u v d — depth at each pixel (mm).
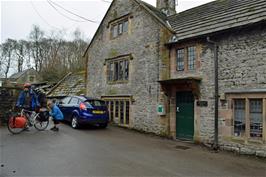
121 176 5891
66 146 8820
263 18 8758
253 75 9047
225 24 10125
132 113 14172
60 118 12133
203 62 10828
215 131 10000
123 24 15602
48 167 6363
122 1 15773
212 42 10375
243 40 9484
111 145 9445
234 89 9586
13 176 5625
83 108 12820
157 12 15281
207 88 10562
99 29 17812
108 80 16547
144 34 13820
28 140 9523
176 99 12055
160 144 10242
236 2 11406
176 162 7422
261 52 8891
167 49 12477
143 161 7344
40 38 51812
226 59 9977
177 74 12000
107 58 16625
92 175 5879
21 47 54812
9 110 13164
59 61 42094
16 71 55344
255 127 8984
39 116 12109
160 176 6027
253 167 7234
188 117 11445
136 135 12188
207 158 8156
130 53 14711
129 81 14625
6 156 7242
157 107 12562
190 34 11359
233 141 9461
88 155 7750
